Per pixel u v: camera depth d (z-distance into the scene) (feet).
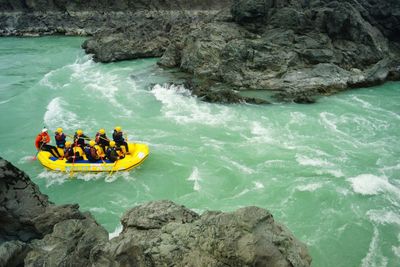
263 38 101.24
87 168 52.19
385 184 48.70
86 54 128.77
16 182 38.04
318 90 84.07
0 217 36.17
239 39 97.96
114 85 90.84
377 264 36.27
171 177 51.85
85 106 77.36
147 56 123.44
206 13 213.25
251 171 52.65
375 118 70.64
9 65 114.73
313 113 72.74
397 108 75.72
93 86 90.02
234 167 53.78
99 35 132.57
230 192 48.16
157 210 33.91
